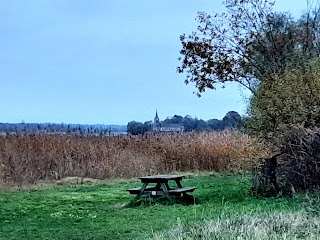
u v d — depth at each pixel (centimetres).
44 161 1839
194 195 1318
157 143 2155
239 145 1652
